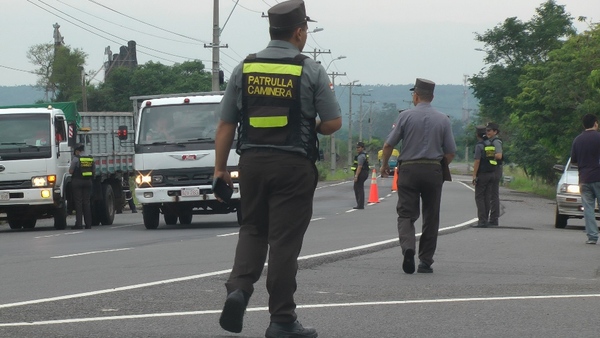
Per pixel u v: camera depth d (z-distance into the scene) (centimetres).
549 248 1544
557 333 733
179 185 2230
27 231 2433
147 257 1402
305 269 1191
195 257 1384
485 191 2053
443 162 1164
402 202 1154
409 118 1153
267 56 672
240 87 673
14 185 2375
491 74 6794
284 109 662
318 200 4272
